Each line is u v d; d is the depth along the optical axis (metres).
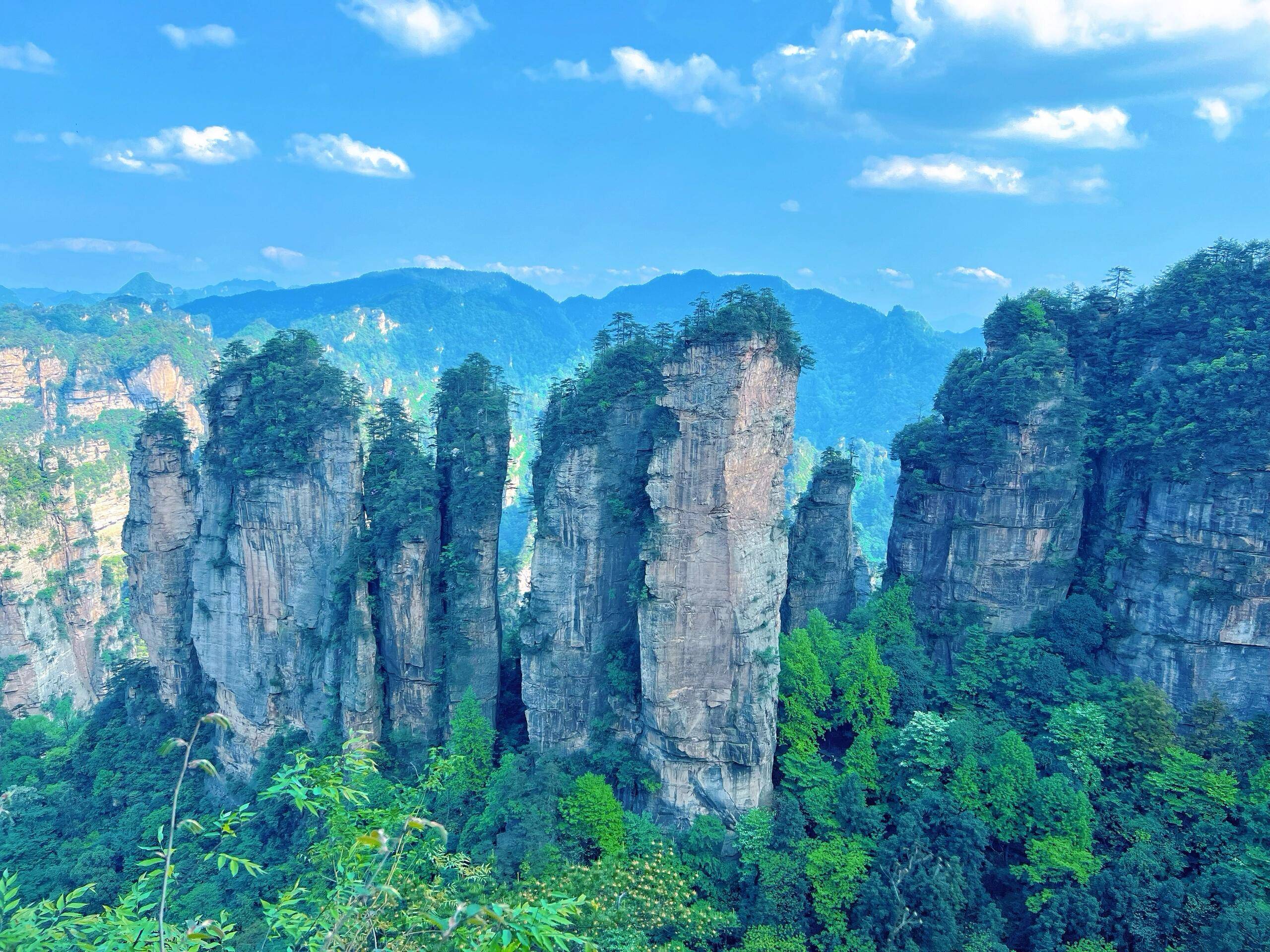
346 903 27.00
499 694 82.75
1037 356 75.12
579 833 63.59
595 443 70.75
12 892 23.92
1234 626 65.75
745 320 61.69
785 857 59.50
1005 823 60.28
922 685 73.81
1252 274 72.44
